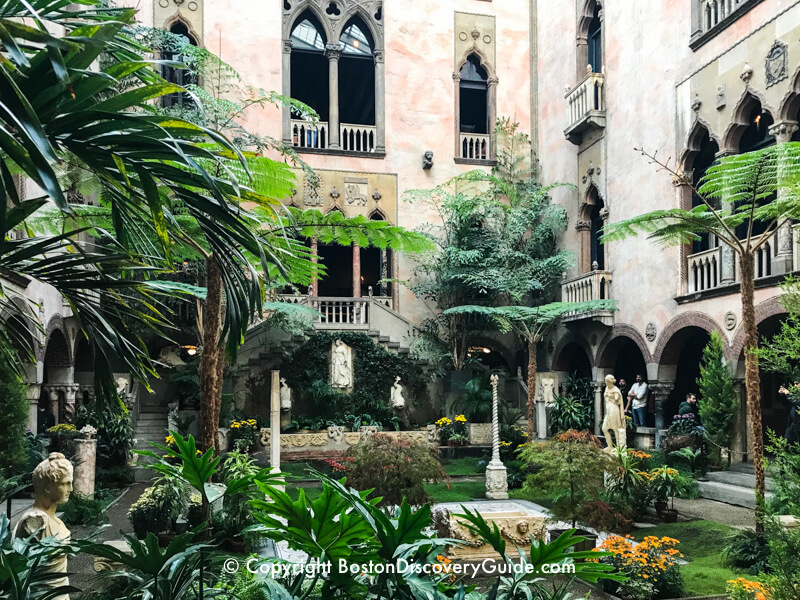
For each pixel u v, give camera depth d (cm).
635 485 1271
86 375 2208
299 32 2756
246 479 363
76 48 277
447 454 2128
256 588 498
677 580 870
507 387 2608
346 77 3238
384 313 2494
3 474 1152
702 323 1686
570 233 2361
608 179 2122
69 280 413
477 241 2477
